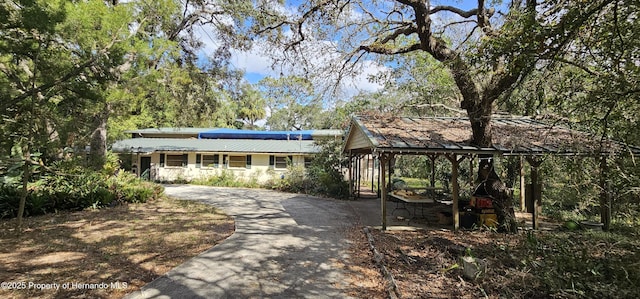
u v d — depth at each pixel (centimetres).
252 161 2256
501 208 881
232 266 552
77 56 773
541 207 1179
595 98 511
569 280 443
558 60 483
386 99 1761
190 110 1612
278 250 655
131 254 603
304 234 806
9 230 753
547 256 554
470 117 848
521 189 1252
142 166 2352
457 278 499
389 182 1487
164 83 1316
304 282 487
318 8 902
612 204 823
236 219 991
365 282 492
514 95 1015
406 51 977
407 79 1647
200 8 1495
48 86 701
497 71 647
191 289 451
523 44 443
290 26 996
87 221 884
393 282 472
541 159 895
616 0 396
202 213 1078
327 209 1226
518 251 619
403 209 1209
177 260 577
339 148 1781
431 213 1119
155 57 1070
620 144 613
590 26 455
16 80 693
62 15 682
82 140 875
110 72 810
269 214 1094
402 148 813
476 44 604
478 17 807
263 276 508
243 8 1248
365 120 1106
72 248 629
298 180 1867
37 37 692
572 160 702
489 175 910
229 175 2198
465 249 612
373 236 793
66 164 1012
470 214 904
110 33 795
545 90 618
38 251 603
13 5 674
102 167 1210
